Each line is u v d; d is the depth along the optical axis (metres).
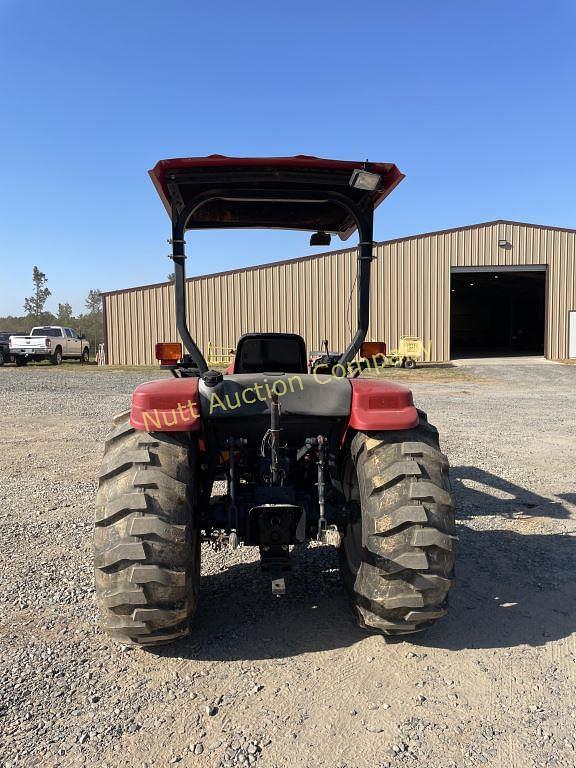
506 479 6.36
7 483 6.05
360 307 3.41
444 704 2.49
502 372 22.84
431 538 2.65
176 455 2.75
